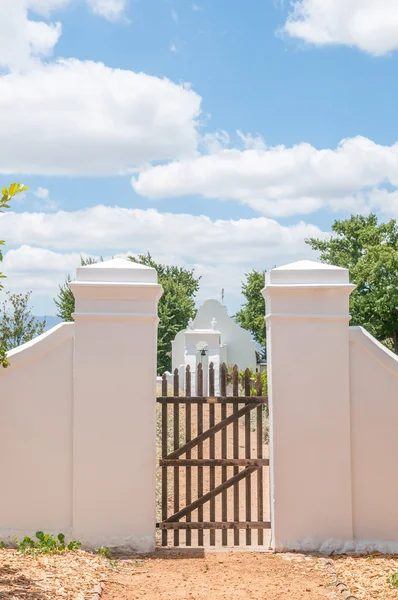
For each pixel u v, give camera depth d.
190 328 38.00
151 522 8.01
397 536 8.08
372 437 8.16
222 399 8.40
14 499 8.05
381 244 40.97
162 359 53.06
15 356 8.09
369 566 7.31
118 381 8.12
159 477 12.59
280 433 8.13
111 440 8.07
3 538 7.98
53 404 8.12
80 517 7.99
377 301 38.69
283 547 8.01
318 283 8.25
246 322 60.88
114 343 8.15
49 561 7.09
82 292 8.13
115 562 7.45
